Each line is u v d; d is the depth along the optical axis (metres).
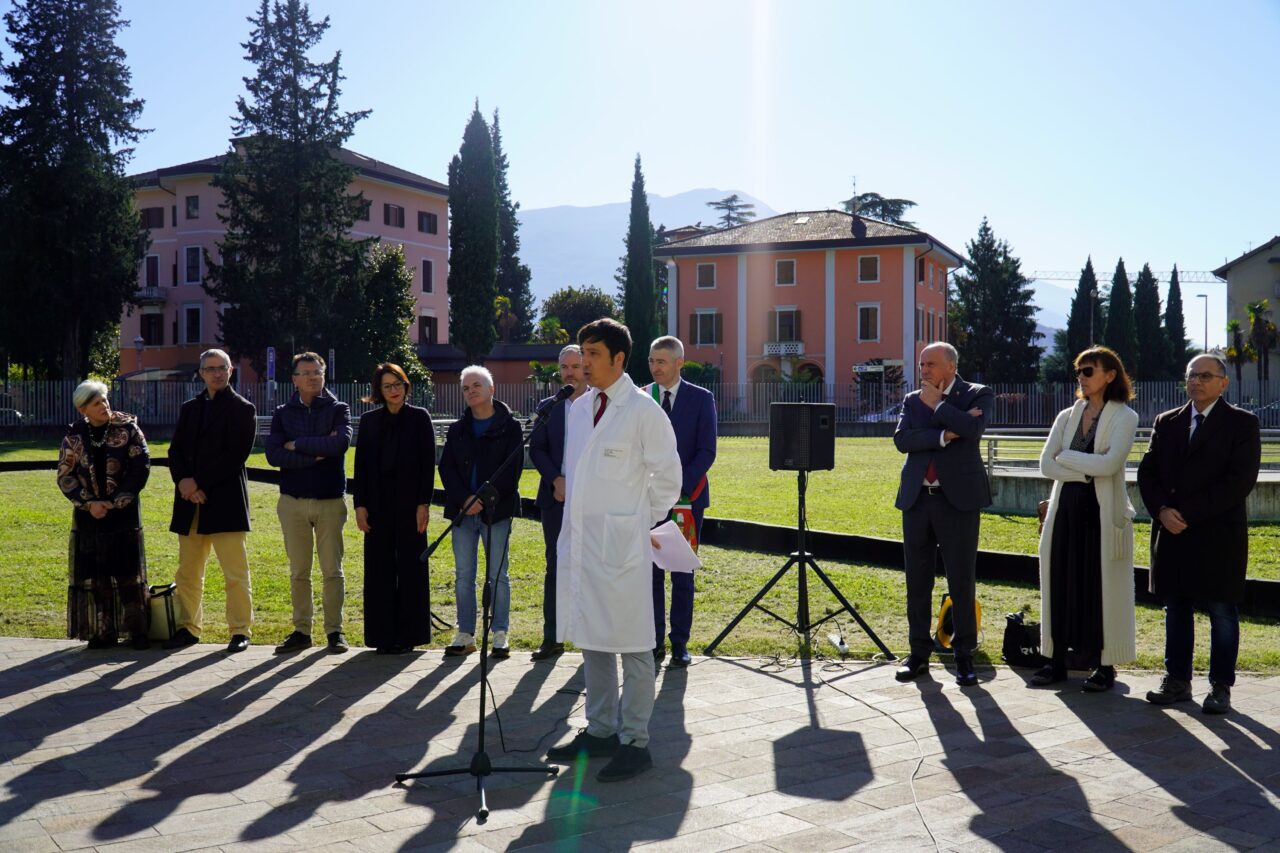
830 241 50.50
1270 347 55.84
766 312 52.44
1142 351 64.56
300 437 6.96
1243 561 5.55
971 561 6.20
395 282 45.88
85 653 6.89
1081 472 5.90
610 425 4.68
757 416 45.62
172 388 39.00
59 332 40.50
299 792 4.34
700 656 6.84
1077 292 63.56
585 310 83.25
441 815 4.09
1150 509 5.78
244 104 40.91
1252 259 57.09
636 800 4.26
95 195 39.75
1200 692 5.93
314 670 6.45
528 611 8.33
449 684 6.12
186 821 4.00
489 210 53.16
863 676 6.32
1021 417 44.22
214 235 51.38
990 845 3.80
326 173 41.47
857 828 3.96
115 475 6.96
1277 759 4.77
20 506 14.67
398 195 56.78
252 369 46.69
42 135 38.53
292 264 41.03
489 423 6.95
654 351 6.77
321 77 41.56
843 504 15.43
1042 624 6.15
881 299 50.47
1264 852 3.73
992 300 66.75
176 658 6.76
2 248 38.00
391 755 4.84
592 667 4.84
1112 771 4.61
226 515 6.95
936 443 6.15
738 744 5.01
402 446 6.88
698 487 6.71
